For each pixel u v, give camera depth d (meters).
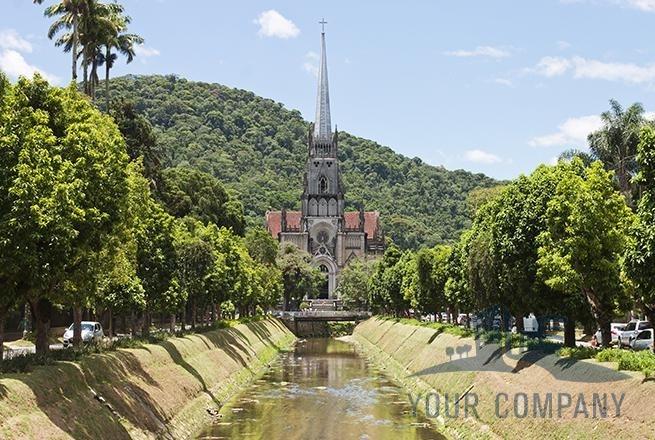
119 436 36.31
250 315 143.50
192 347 68.00
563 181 43.19
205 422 52.47
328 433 49.97
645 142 33.12
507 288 51.44
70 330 65.06
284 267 186.38
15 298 34.62
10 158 32.59
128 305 56.69
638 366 34.78
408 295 115.31
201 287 77.00
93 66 84.88
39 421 30.39
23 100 34.66
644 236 32.47
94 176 37.44
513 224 49.59
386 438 48.28
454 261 78.00
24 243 31.67
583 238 41.50
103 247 40.94
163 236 61.56
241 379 75.25
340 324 188.38
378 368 94.69
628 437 29.69
